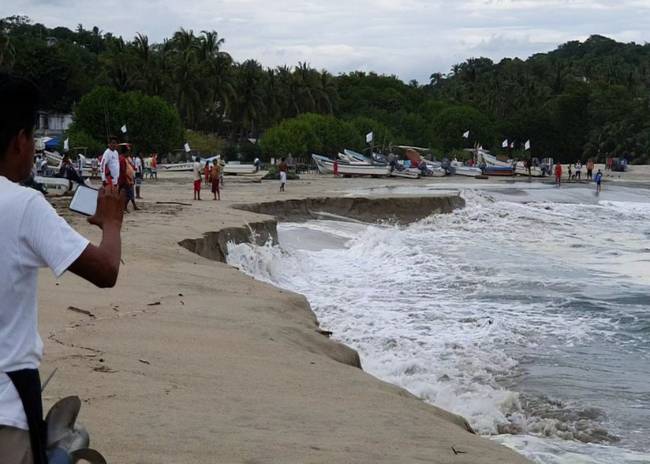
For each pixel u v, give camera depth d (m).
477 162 83.75
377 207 37.22
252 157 85.69
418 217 37.81
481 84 148.12
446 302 18.56
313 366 8.71
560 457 8.93
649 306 18.33
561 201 49.22
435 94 162.12
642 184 69.06
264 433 6.08
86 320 9.56
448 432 6.78
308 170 76.69
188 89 88.06
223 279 14.20
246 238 22.28
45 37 131.38
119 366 7.55
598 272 23.83
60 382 6.78
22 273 2.68
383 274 22.58
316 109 108.81
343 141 88.50
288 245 26.44
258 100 97.69
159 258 15.76
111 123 69.44
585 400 11.41
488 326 16.03
